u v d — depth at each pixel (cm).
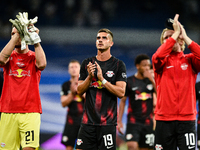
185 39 1584
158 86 1638
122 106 2405
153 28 5744
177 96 1569
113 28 5250
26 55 1584
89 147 1612
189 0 5825
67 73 3694
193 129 1566
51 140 3192
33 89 1565
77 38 4841
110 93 1628
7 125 1548
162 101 1592
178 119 1558
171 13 5797
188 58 1614
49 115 3297
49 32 4841
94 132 1608
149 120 2345
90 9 5650
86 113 1628
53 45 4659
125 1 5812
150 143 2328
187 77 1590
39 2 5562
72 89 2428
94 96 1620
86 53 4653
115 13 5734
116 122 1636
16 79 1559
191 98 1579
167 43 1561
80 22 5488
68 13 5525
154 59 1580
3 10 5425
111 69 1639
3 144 1551
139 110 2347
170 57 1612
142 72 2386
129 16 5738
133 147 2281
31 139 1515
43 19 5453
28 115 1538
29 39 1520
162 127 1587
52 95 3450
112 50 4669
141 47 4775
